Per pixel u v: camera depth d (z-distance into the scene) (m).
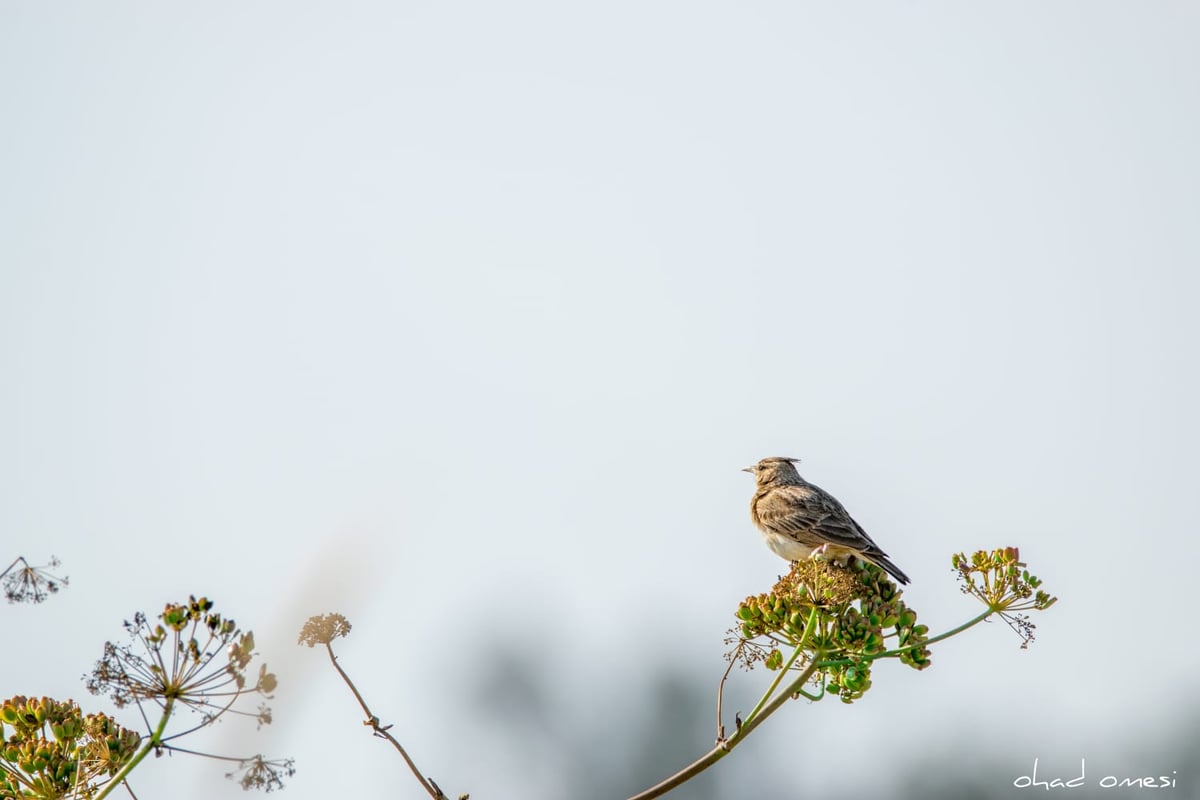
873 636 11.98
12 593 8.92
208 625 9.10
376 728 10.23
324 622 9.60
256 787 8.36
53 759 10.26
